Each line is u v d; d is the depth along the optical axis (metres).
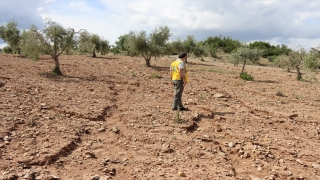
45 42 13.23
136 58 31.53
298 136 6.78
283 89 14.48
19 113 6.39
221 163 4.90
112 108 8.03
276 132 6.90
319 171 4.89
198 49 33.31
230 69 25.72
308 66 14.98
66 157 4.70
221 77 18.11
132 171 4.38
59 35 13.29
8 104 6.95
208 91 12.05
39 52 13.23
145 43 21.77
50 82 10.88
